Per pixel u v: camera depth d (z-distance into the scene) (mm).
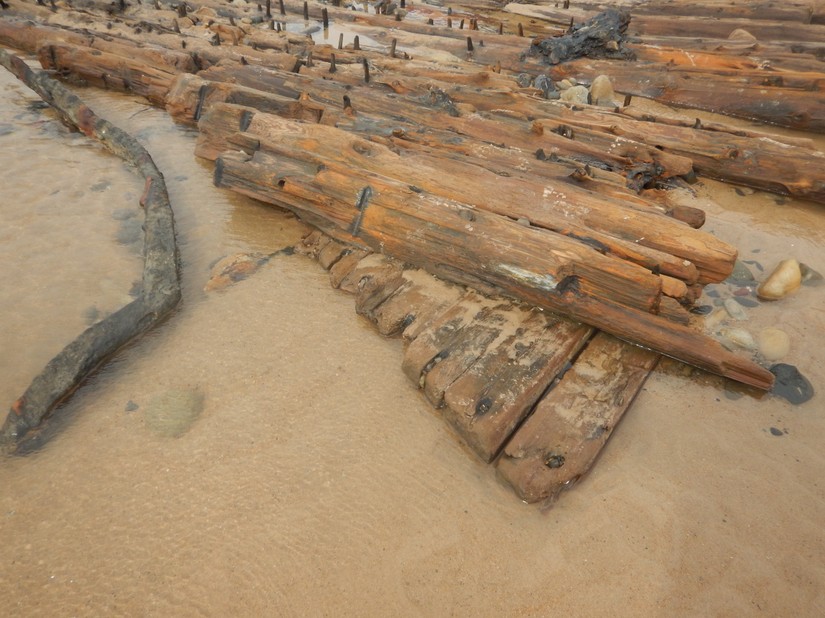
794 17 14055
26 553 3482
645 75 11133
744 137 7930
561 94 10359
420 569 3426
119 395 4535
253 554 3494
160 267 5523
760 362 4840
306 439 4207
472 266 5062
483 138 7652
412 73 10398
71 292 5629
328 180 5793
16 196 7137
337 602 3268
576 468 3840
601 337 4871
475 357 4535
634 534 3609
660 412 4391
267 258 6121
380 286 5387
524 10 17531
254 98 8188
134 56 10727
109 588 3320
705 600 3277
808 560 3453
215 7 16000
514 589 3338
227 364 4828
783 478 3918
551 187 5613
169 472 3961
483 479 3943
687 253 4965
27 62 11719
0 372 4711
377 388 4621
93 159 8203
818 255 6387
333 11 16219
